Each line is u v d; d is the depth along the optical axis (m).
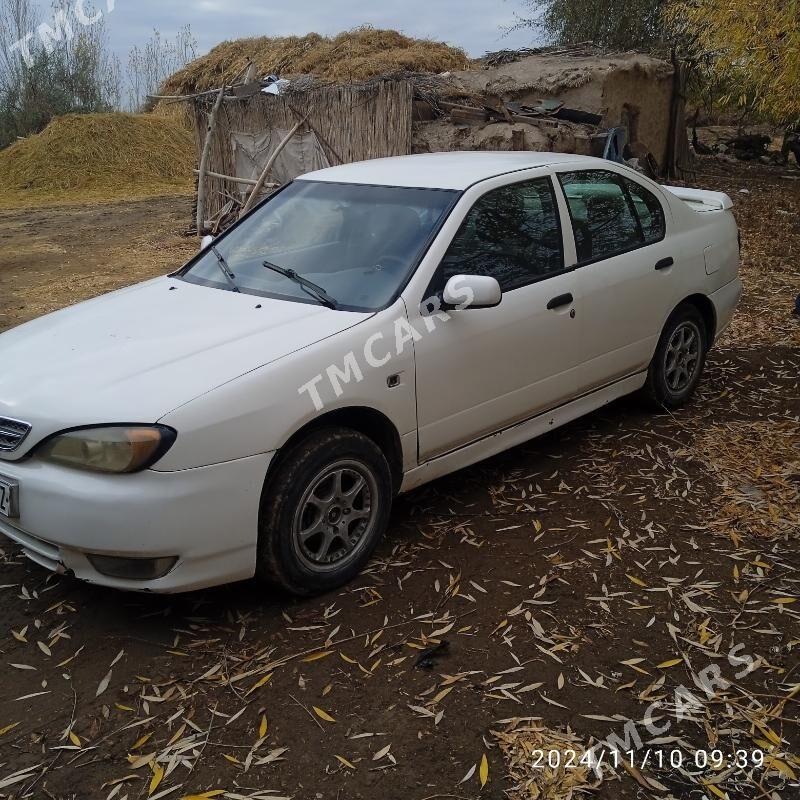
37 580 3.71
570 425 5.32
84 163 21.44
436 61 15.26
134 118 22.92
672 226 5.17
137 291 4.26
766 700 2.89
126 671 3.10
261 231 4.50
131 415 2.98
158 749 2.72
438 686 2.98
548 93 13.14
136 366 3.27
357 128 12.18
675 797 2.50
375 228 4.11
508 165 4.48
